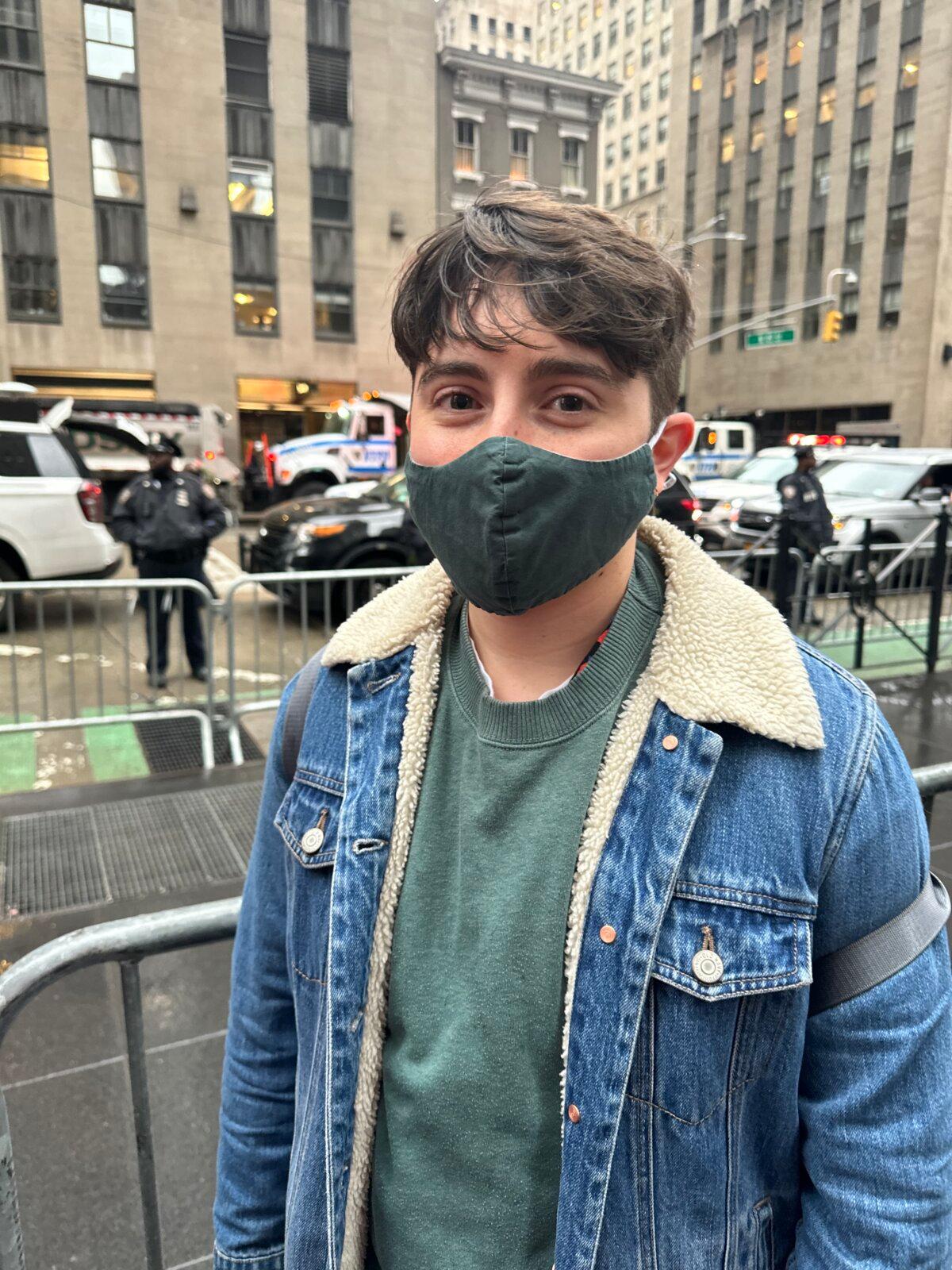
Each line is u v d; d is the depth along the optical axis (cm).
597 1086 76
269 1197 106
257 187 2639
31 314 2470
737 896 75
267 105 2609
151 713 473
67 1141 224
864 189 3844
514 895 82
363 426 2019
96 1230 201
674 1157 76
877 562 787
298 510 841
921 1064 77
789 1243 86
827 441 1983
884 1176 76
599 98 3177
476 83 3006
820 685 81
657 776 79
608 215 81
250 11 2545
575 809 82
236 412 2712
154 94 2483
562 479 77
